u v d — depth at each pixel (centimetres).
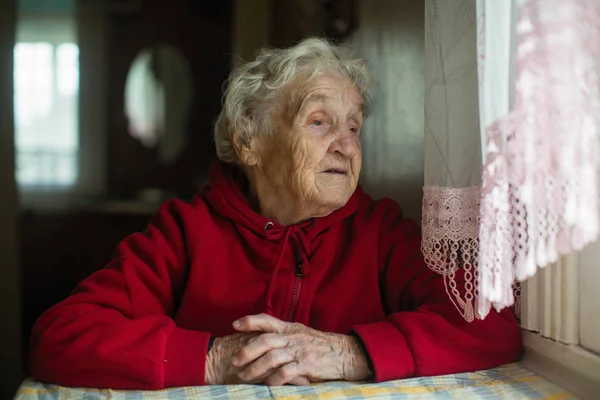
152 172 496
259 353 109
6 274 278
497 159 88
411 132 181
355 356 114
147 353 109
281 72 132
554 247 84
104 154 495
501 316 119
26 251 459
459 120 110
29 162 489
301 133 129
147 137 494
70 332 114
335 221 138
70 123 495
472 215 108
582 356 103
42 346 113
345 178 131
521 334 121
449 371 115
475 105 109
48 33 491
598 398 99
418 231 146
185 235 137
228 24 488
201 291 133
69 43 491
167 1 486
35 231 463
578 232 81
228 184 140
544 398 104
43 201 488
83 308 119
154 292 133
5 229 277
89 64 491
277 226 135
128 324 114
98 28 489
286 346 112
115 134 494
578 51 80
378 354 111
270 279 133
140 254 135
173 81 490
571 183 80
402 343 114
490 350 116
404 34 185
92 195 493
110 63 491
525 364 120
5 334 280
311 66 132
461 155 110
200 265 134
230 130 139
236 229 138
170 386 111
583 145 80
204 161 496
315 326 135
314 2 296
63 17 489
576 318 106
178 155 495
